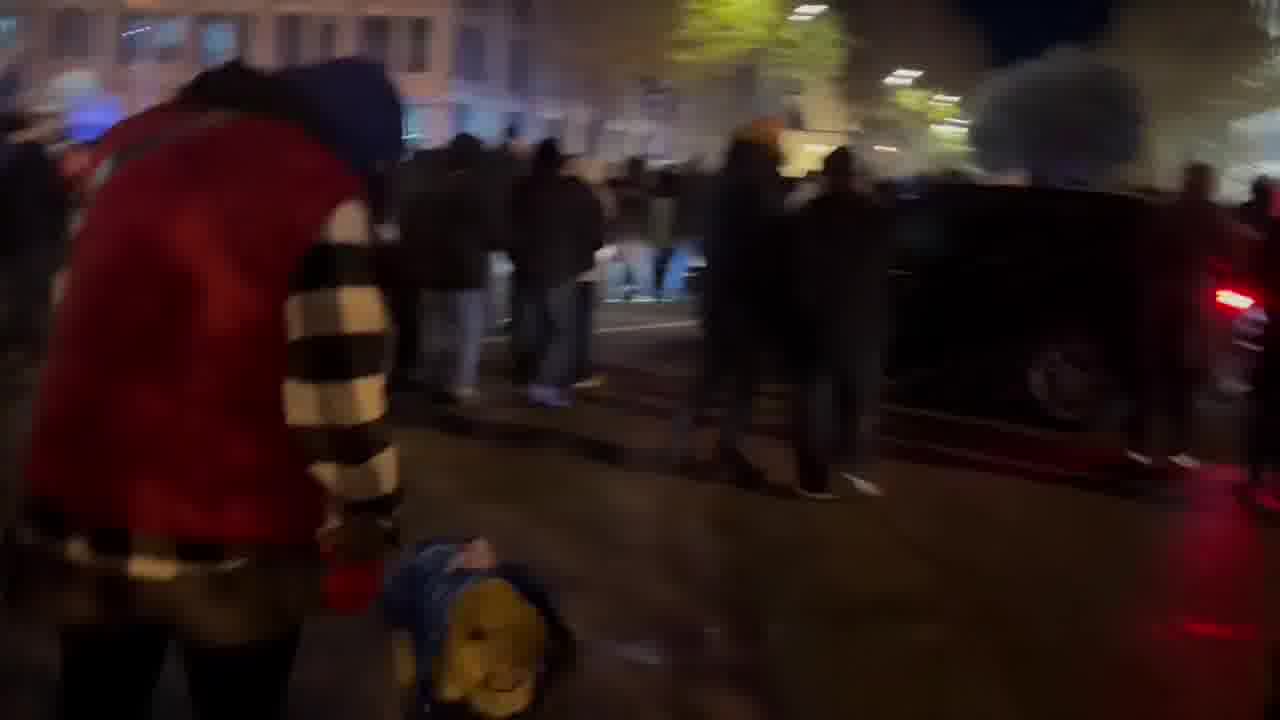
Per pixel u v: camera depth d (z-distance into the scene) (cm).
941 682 477
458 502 677
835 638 516
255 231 221
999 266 936
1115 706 463
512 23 3650
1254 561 652
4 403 675
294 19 3266
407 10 3378
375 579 238
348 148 246
